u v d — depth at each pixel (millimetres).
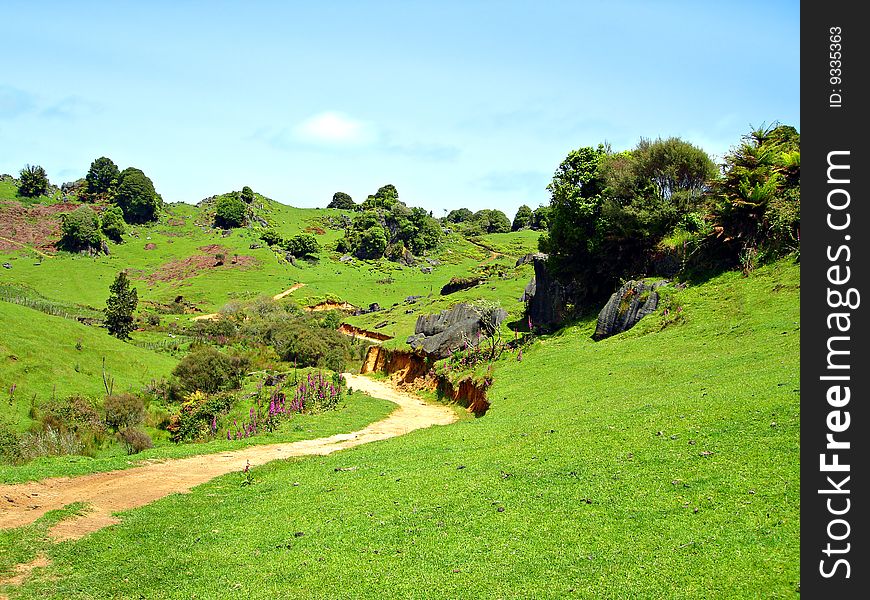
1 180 197625
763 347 27672
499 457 21047
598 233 49938
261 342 74375
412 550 14523
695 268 43406
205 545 16375
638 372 30344
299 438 32812
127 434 35781
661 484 15719
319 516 17797
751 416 18609
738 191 41219
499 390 36594
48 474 22719
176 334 83812
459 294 93688
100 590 13734
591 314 49594
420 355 57406
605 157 52656
